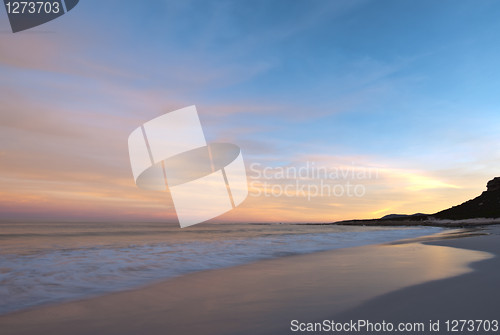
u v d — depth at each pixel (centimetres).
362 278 498
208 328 284
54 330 294
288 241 1441
